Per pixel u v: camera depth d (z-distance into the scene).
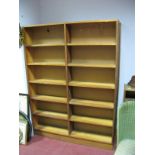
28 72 3.24
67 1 3.24
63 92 3.31
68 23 2.78
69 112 3.11
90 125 3.21
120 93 3.15
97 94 3.11
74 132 3.22
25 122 3.11
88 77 3.10
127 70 3.06
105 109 3.08
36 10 3.38
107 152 2.83
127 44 2.99
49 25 2.92
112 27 2.81
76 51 3.09
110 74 2.97
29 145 3.03
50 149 2.92
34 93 3.41
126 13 2.92
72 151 2.86
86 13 3.14
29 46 3.16
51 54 3.26
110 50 2.89
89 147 2.98
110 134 3.11
